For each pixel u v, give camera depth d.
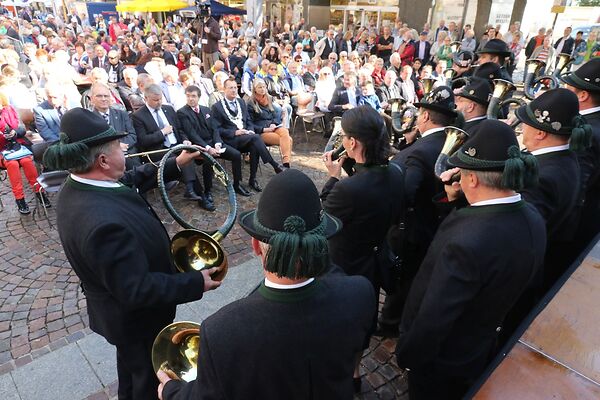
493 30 12.03
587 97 2.71
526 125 2.17
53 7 22.03
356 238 2.09
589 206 2.93
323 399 1.08
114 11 22.36
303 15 18.58
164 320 1.98
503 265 1.50
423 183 2.44
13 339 2.95
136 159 4.86
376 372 2.69
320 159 6.77
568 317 1.90
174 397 1.26
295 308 1.03
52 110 4.82
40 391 2.51
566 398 1.50
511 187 1.48
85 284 1.81
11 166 4.52
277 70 8.05
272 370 1.01
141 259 1.64
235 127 5.65
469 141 1.61
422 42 11.55
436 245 1.76
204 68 10.73
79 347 2.85
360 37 13.85
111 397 2.48
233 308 1.06
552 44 11.91
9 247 4.12
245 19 18.42
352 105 7.20
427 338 1.62
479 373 1.79
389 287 2.44
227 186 2.17
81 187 1.66
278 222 1.03
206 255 1.95
